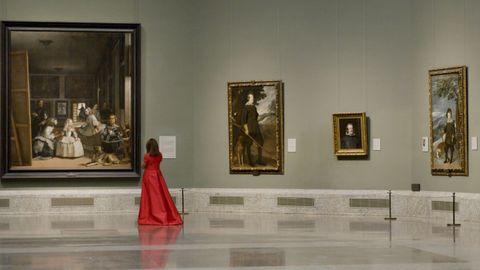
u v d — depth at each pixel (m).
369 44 27.83
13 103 29.36
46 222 25.19
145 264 15.30
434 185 26.12
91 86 29.75
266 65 29.20
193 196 29.95
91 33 29.72
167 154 30.05
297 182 28.75
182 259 15.97
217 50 29.91
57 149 29.56
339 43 28.27
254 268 14.75
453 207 23.58
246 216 27.52
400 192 27.11
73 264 15.33
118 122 29.84
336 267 14.83
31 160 29.39
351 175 27.97
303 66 28.73
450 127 25.34
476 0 24.61
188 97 30.19
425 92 26.50
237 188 29.55
